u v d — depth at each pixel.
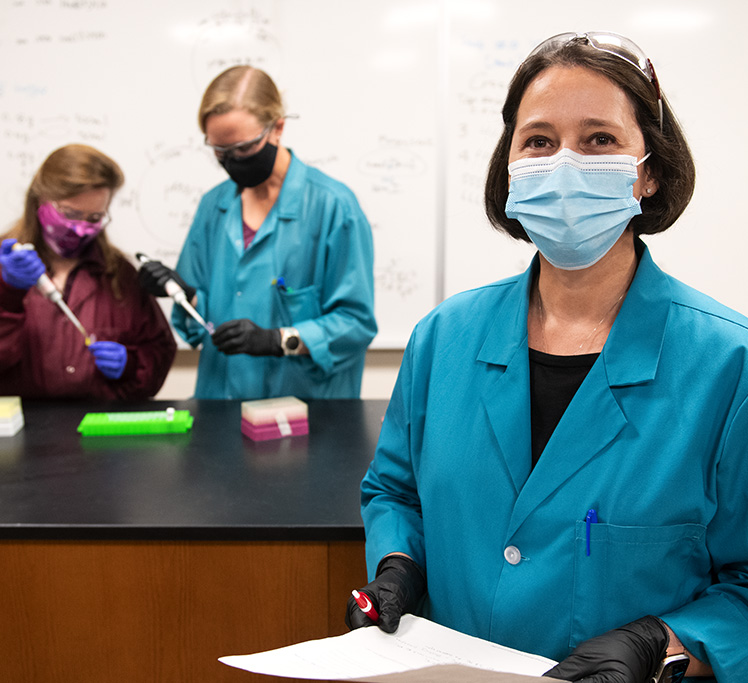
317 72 2.26
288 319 1.72
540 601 0.61
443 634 0.63
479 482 0.66
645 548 0.58
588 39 0.62
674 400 0.60
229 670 0.99
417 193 2.31
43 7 2.21
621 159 0.61
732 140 2.25
